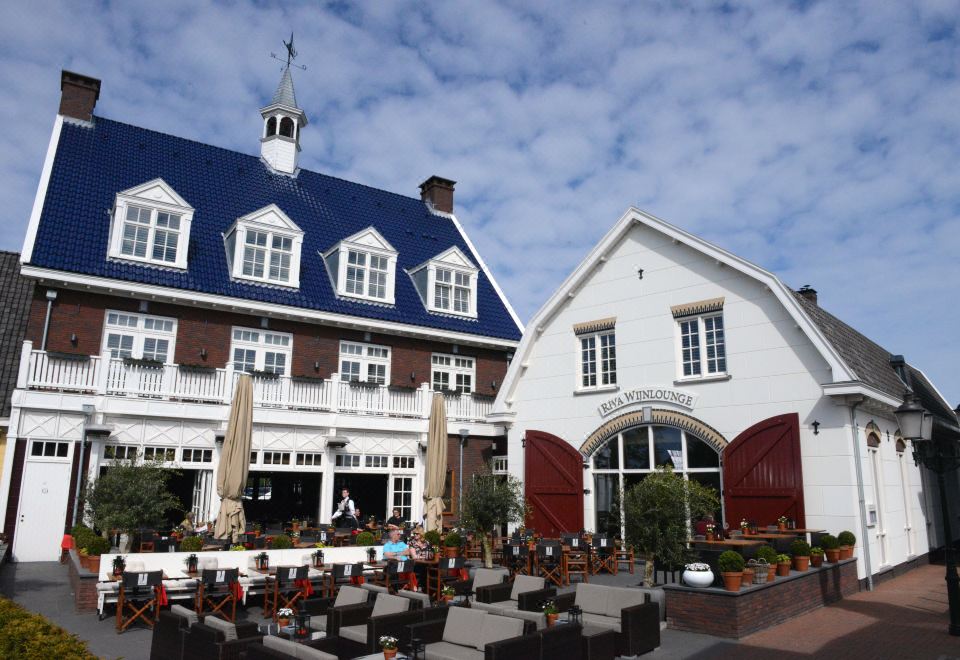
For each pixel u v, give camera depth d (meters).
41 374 17.06
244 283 21.56
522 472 20.77
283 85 28.19
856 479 14.61
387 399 22.33
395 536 14.48
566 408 19.95
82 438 17.27
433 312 25.47
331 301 23.05
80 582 11.38
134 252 19.94
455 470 23.72
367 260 24.25
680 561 11.44
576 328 20.09
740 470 16.06
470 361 26.22
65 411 17.16
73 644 5.91
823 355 14.99
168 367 18.66
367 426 21.55
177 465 18.27
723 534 15.20
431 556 13.35
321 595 12.91
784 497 15.30
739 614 10.08
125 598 10.70
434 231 29.59
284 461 20.12
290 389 20.47
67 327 18.56
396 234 27.94
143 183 20.66
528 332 21.02
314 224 25.61
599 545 15.55
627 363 18.77
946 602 13.03
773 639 10.05
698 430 17.03
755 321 16.50
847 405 14.85
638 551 12.35
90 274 18.59
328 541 16.58
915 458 12.00
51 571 15.27
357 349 23.56
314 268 23.88
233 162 25.89
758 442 15.90
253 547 14.81
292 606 11.95
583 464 19.20
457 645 8.29
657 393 17.94
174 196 20.61
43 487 16.86
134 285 19.14
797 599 11.80
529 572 14.45
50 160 20.97
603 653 8.44
